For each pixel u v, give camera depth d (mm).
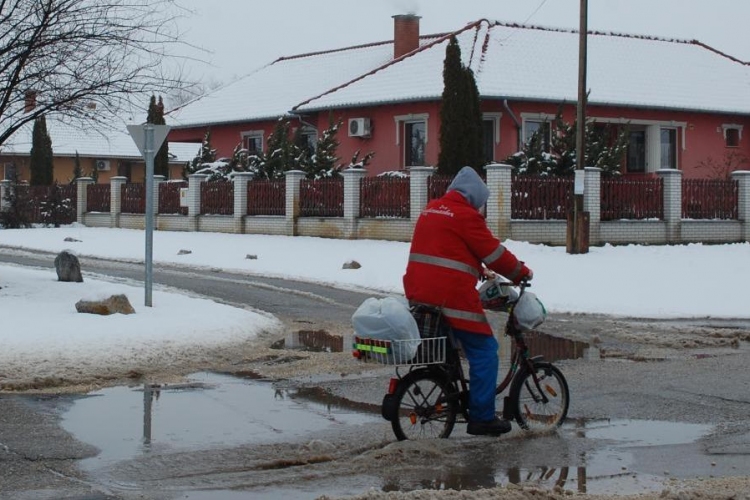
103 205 40250
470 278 8703
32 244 32125
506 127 34125
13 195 41156
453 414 8938
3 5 15922
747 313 18344
